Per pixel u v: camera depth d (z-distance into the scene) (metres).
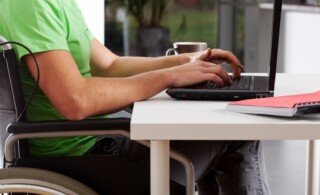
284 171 3.69
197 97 1.70
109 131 1.59
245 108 1.47
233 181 2.00
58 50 1.68
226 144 1.95
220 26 7.69
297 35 5.74
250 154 2.02
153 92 1.72
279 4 1.67
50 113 1.85
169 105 1.61
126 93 1.69
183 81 1.74
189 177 1.64
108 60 2.31
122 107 1.70
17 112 1.69
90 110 1.67
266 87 1.75
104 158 1.75
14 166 1.70
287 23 5.90
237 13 7.49
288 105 1.42
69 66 1.68
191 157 1.89
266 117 1.43
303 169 3.73
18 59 1.70
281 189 3.36
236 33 7.53
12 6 1.71
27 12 1.70
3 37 1.64
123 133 1.59
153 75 1.74
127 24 7.24
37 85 1.69
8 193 1.58
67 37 1.87
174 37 7.54
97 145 1.97
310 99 1.50
